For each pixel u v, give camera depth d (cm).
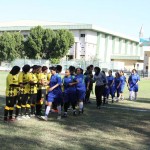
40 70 1187
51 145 764
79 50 8912
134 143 831
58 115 1136
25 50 7256
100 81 1469
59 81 1101
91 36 9119
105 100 1681
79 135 891
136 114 1351
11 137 825
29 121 1062
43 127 974
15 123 1012
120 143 823
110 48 10450
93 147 764
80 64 6912
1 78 3688
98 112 1353
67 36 7219
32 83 1116
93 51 9269
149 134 954
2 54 7306
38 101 1183
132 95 2009
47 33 7088
